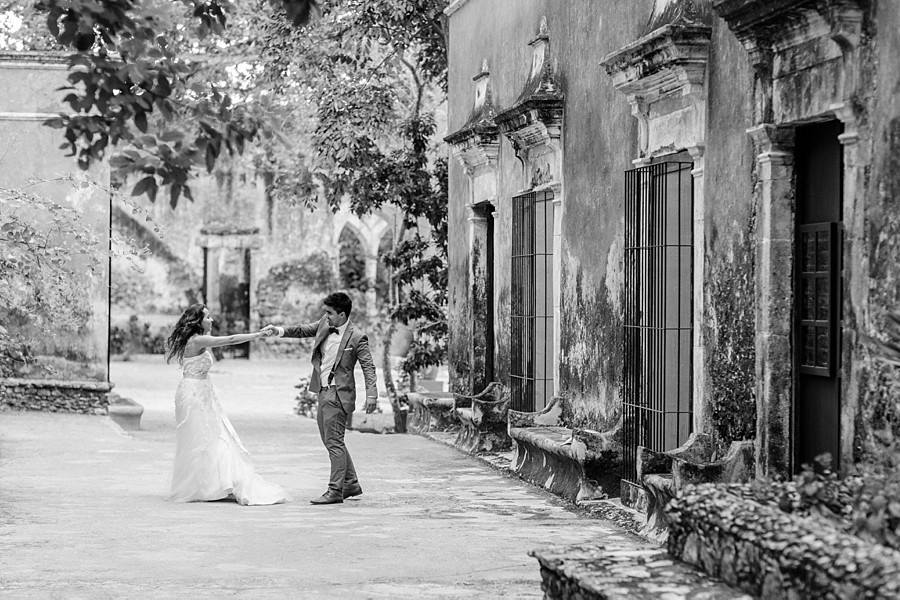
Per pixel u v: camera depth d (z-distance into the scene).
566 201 13.77
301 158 25.66
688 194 11.04
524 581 8.53
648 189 11.32
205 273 46.84
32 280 18.84
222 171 45.94
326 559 9.33
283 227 46.06
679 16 10.38
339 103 22.25
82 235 18.75
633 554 6.43
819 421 8.52
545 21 14.62
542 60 14.52
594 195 12.88
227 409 28.31
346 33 22.19
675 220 11.11
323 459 16.55
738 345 9.48
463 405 18.05
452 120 19.52
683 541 6.20
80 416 21.83
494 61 17.05
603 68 12.62
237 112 9.80
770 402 8.81
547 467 13.44
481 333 18.03
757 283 8.99
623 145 12.08
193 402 12.52
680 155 11.01
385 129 22.83
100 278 22.28
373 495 12.95
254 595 8.05
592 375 12.95
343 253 47.50
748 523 5.57
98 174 22.34
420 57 23.16
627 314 11.72
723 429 9.74
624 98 12.04
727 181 9.67
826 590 4.81
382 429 22.44
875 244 7.47
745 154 9.35
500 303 16.58
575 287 13.45
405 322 22.52
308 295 46.19
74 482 13.90
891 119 7.34
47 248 18.81
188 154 9.45
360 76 22.91
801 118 8.37
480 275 18.03
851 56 7.72
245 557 9.39
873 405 7.42
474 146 16.95
